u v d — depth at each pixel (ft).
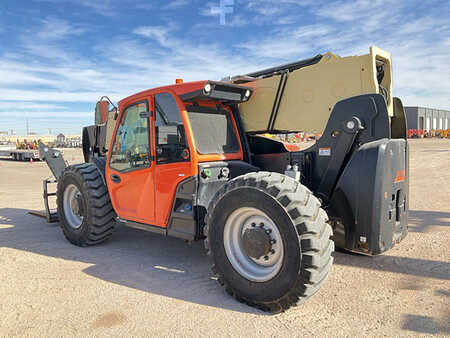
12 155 80.38
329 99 12.29
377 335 7.89
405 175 11.57
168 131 12.15
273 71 14.44
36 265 12.77
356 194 10.41
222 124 13.33
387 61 12.30
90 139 22.98
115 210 14.46
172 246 15.10
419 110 200.64
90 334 8.14
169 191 12.12
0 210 23.68
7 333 8.24
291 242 8.51
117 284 10.99
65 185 15.74
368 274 11.48
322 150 11.45
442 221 18.20
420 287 10.43
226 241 9.86
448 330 8.05
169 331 8.21
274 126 13.56
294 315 8.87
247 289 9.35
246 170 12.87
